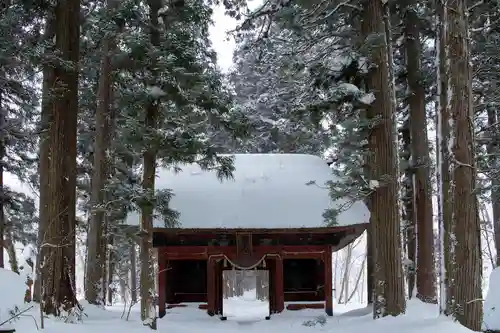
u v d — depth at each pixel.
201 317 19.64
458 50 11.77
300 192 20.77
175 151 13.96
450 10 11.89
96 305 18.31
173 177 21.75
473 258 11.31
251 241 19.94
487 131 19.39
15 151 20.39
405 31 18.95
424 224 18.28
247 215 19.72
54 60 13.84
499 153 16.61
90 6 20.64
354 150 15.86
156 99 14.08
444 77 11.98
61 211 13.92
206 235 20.55
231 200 20.34
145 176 14.30
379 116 14.67
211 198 20.42
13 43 13.45
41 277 12.43
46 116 14.33
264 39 19.42
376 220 14.82
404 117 21.28
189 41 14.52
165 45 14.09
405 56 19.78
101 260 19.02
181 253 20.22
